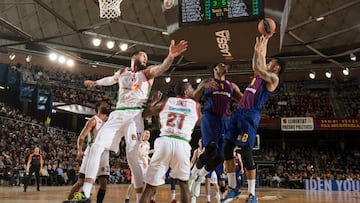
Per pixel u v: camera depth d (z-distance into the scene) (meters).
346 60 23.88
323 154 27.27
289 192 15.79
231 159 5.26
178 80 26.05
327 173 23.81
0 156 17.11
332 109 26.05
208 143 5.47
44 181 17.66
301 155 27.25
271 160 26.31
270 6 6.70
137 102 5.04
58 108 24.58
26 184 13.01
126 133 4.96
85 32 14.35
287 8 7.97
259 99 5.04
